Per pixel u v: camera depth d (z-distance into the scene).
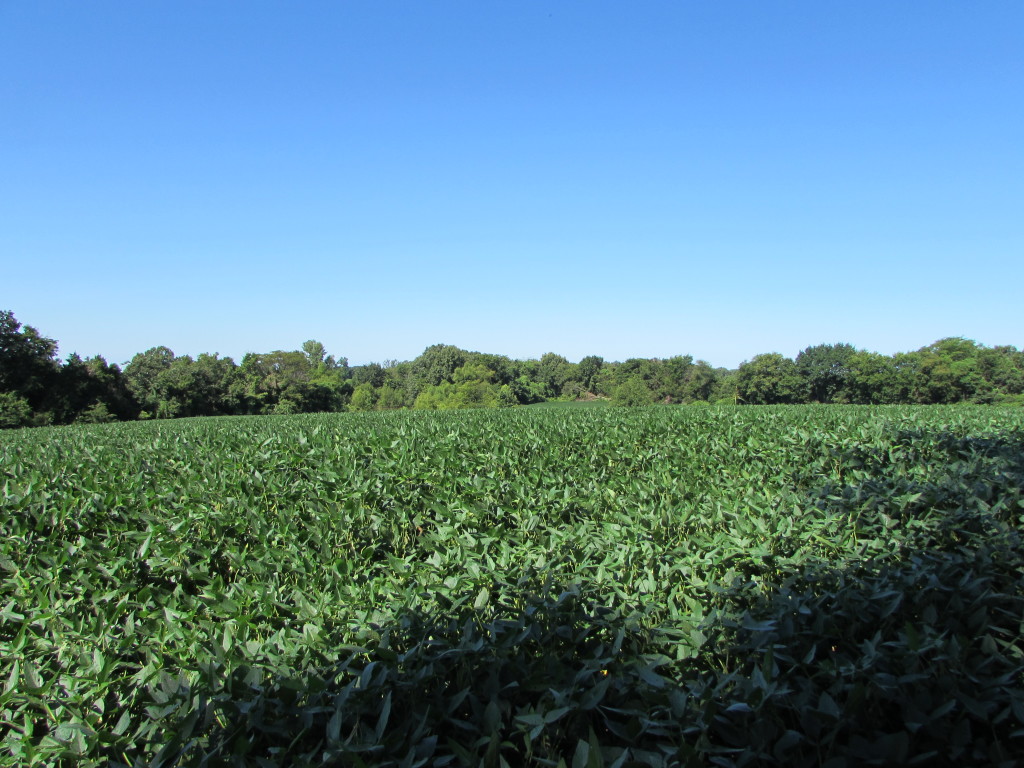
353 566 5.02
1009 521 5.56
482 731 2.49
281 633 3.29
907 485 5.88
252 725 2.46
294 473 9.64
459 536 5.38
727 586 3.78
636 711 2.46
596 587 3.88
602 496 7.04
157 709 2.62
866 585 3.55
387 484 7.76
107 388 55.69
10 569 5.12
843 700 2.75
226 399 65.62
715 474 8.12
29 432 24.45
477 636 3.12
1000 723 2.68
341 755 2.22
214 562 5.70
